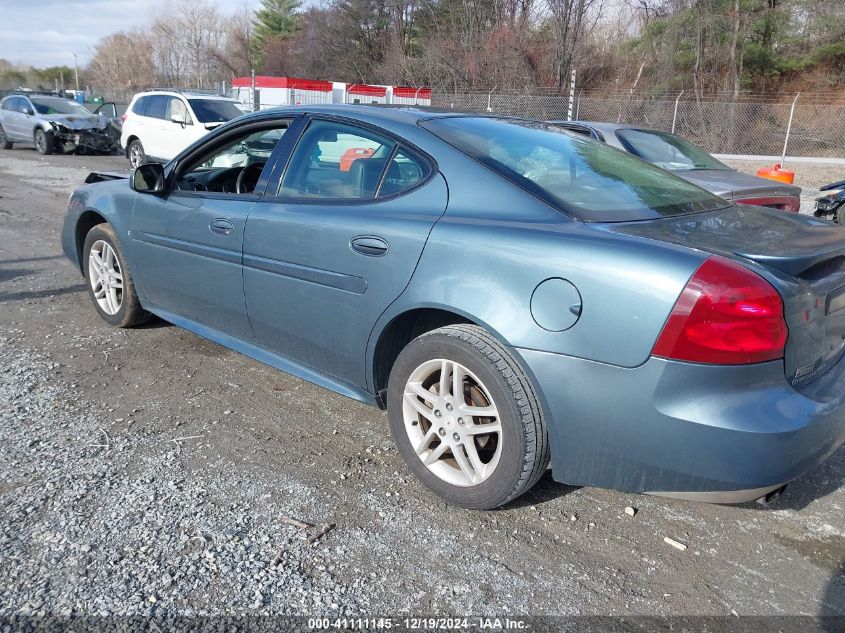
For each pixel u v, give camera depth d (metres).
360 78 41.03
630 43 30.73
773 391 2.24
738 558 2.53
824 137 22.33
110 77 65.62
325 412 3.60
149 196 4.12
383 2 40.06
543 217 2.60
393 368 2.88
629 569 2.45
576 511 2.79
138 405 3.59
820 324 2.42
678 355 2.18
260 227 3.36
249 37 57.75
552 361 2.40
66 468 2.95
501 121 3.44
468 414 2.67
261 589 2.27
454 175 2.83
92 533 2.51
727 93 28.11
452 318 2.85
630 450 2.33
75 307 5.21
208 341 4.56
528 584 2.35
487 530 2.64
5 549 2.41
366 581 2.33
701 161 7.79
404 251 2.77
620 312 2.26
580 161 3.15
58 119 17.86
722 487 2.26
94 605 2.17
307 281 3.16
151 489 2.81
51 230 8.22
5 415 3.42
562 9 28.30
